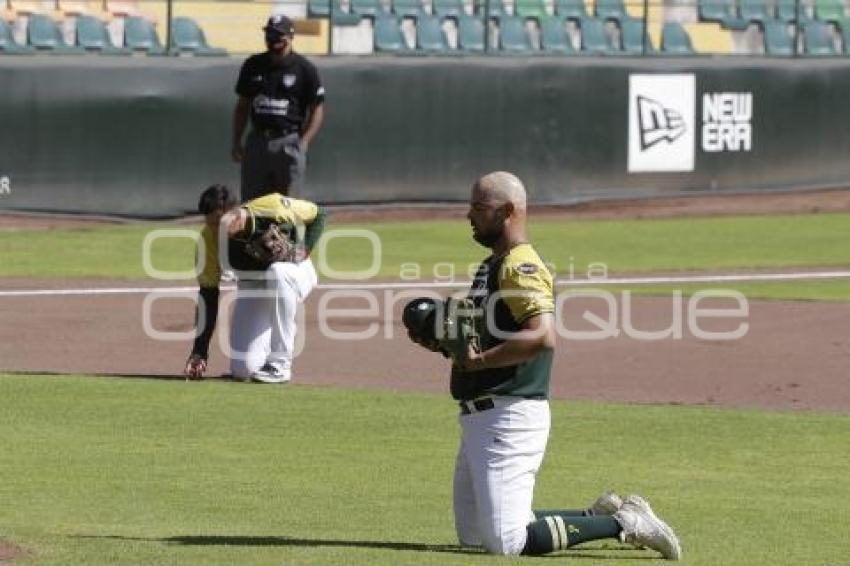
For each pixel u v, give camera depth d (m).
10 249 77.94
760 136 102.88
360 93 92.00
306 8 105.00
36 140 85.06
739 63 101.94
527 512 28.64
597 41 109.50
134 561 27.45
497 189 28.17
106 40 97.31
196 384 48.66
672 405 47.19
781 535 31.69
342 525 31.83
